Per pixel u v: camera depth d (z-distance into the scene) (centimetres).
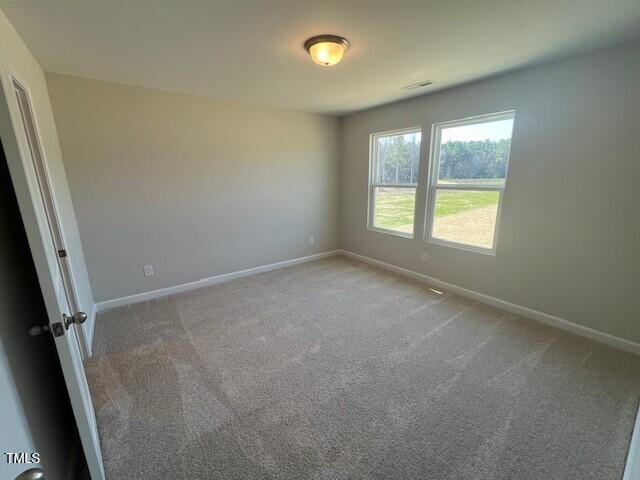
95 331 258
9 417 77
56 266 130
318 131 435
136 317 284
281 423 162
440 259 352
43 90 229
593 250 234
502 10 160
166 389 188
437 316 282
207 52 210
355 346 234
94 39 188
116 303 307
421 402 176
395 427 159
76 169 268
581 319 246
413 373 202
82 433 111
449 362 213
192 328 263
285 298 325
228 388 189
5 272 91
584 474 134
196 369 207
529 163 260
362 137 426
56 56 212
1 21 149
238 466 138
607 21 173
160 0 146
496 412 168
